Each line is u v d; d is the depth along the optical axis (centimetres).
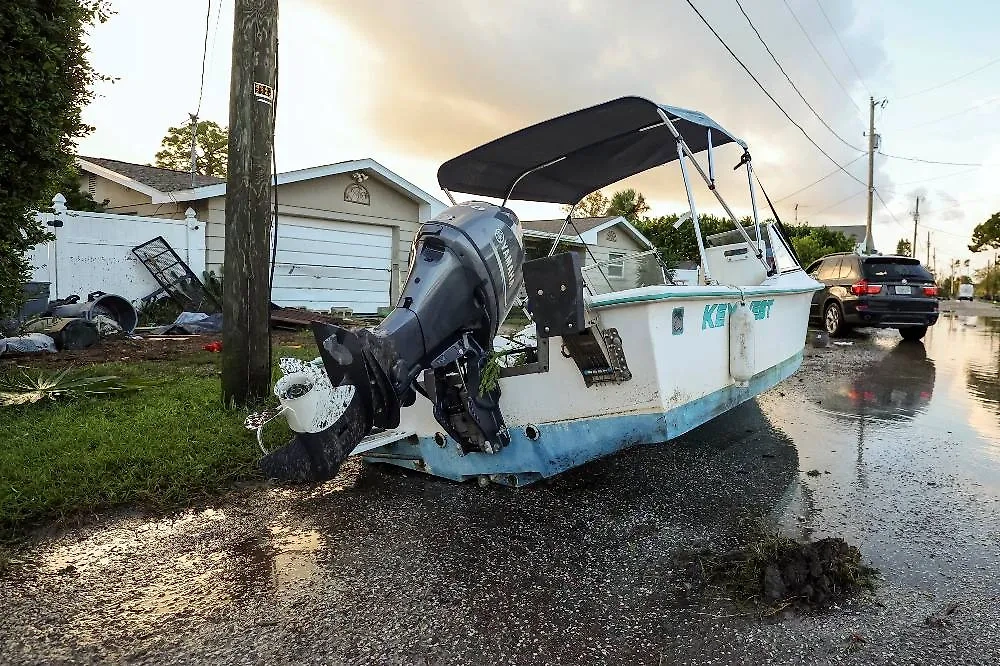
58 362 714
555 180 526
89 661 224
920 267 1141
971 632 237
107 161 1611
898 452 470
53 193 595
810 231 3684
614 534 328
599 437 328
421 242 328
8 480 355
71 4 535
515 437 354
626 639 237
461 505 368
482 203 363
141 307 1170
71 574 285
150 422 467
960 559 297
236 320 506
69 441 418
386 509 361
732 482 406
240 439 438
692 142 473
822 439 506
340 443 282
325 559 301
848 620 246
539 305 299
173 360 754
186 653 229
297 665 222
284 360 322
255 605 261
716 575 282
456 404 341
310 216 1365
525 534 329
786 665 220
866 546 311
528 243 538
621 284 547
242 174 500
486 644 234
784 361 505
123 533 326
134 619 250
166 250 1189
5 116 501
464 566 294
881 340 1202
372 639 237
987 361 926
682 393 327
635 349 304
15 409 495
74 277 1105
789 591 264
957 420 570
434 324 307
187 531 330
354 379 273
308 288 1379
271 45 505
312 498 377
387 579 282
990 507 363
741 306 392
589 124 410
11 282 553
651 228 2319
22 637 238
